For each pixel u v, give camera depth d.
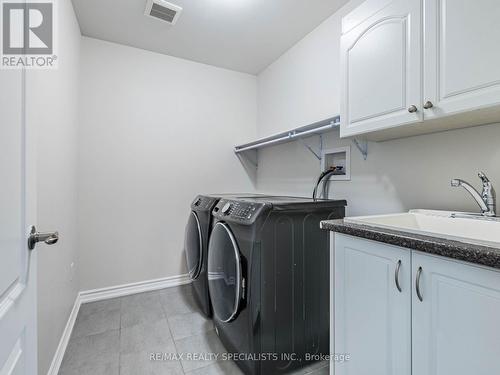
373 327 1.02
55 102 1.50
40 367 1.24
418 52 1.07
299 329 1.46
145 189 2.55
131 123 2.48
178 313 2.10
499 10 0.85
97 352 1.61
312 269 1.51
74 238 2.07
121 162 2.44
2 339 0.63
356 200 1.81
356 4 1.83
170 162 2.67
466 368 0.75
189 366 1.49
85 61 2.29
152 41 2.40
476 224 1.08
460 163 1.26
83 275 2.29
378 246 1.00
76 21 2.06
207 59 2.75
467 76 0.92
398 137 1.50
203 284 2.01
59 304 1.57
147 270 2.56
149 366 1.49
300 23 2.14
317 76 2.20
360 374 1.07
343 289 1.16
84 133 2.29
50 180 1.41
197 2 1.89
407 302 0.90
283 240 1.41
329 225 1.19
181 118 2.72
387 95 1.20
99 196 2.35
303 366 1.48
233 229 1.51
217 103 2.92
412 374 0.88
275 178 2.75
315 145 2.20
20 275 0.75
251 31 2.25
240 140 3.04
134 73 2.50
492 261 0.67
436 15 1.01
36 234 0.84
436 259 0.82
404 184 1.51
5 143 0.66
